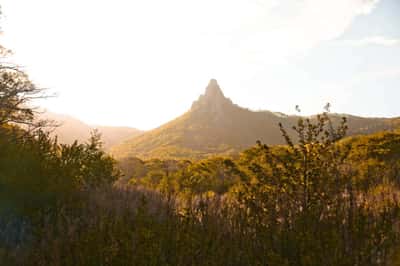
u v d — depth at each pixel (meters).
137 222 4.21
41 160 7.33
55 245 4.51
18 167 6.70
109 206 6.50
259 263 3.56
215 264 3.67
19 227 5.98
